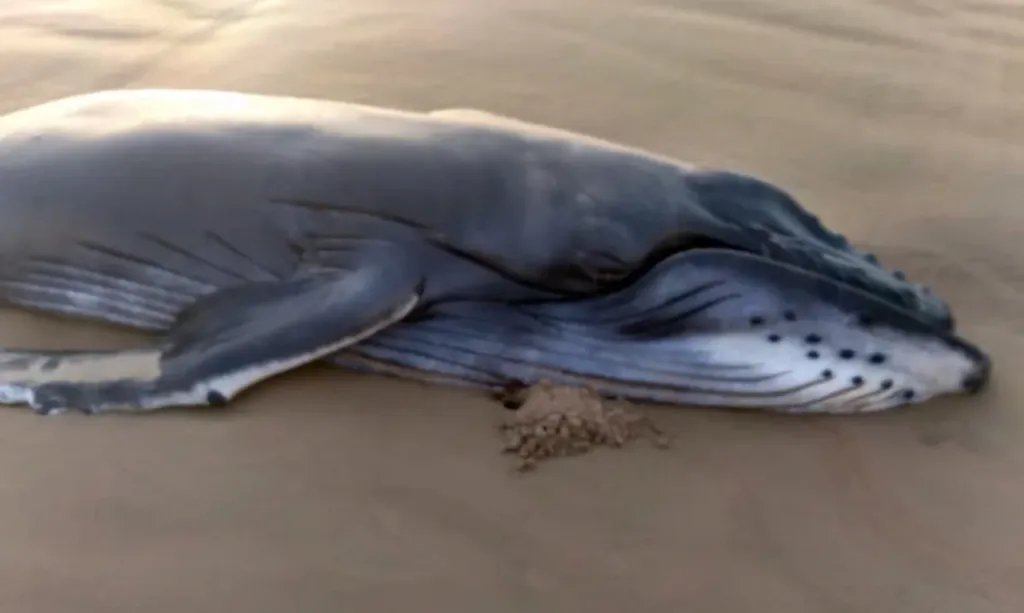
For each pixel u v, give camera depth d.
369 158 1.88
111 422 1.79
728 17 3.23
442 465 1.77
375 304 1.79
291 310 1.81
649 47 3.07
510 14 3.19
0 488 1.68
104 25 3.06
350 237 1.84
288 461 1.75
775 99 2.88
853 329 1.85
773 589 1.63
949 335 1.93
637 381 1.90
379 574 1.59
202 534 1.63
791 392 1.89
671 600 1.59
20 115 2.10
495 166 1.88
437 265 1.85
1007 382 2.04
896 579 1.66
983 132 2.79
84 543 1.61
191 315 1.88
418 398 1.90
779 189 2.07
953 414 1.97
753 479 1.80
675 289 1.84
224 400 1.81
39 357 1.86
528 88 2.87
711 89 2.91
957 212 2.50
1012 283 2.30
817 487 1.80
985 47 3.14
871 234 2.42
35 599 1.52
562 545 1.66
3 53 2.90
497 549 1.64
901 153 2.69
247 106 2.04
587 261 1.85
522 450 1.80
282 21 3.14
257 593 1.55
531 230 1.84
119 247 1.92
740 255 1.84
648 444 1.85
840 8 3.30
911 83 2.96
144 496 1.68
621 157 1.97
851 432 1.92
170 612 1.52
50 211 1.93
